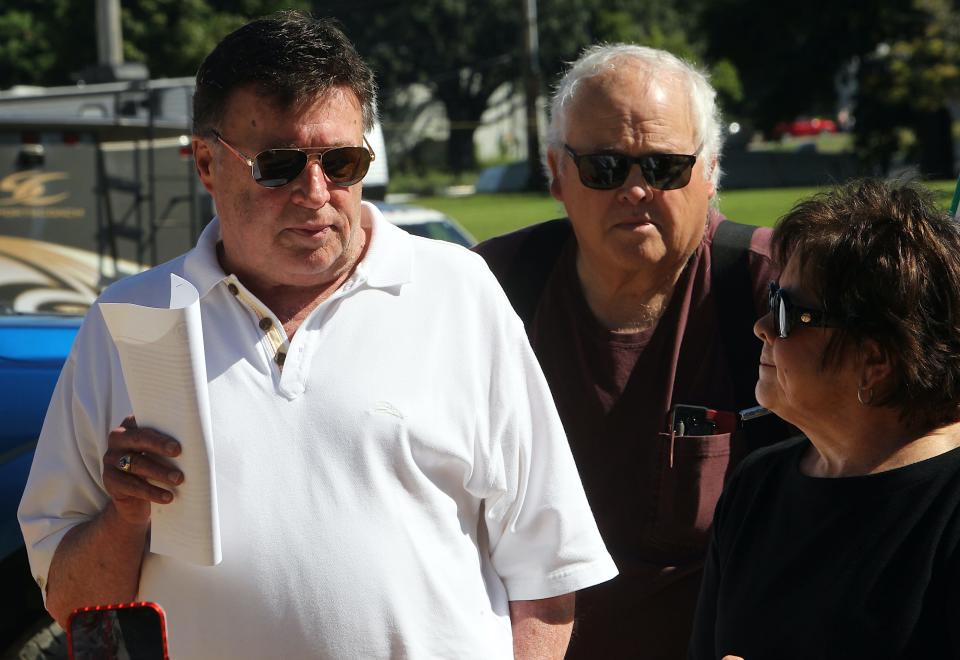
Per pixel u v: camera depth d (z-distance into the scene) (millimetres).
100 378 4059
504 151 115750
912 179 3992
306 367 3939
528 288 5734
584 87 5410
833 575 3553
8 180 14898
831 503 3641
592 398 5414
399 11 98000
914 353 3506
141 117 16172
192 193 15578
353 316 4031
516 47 100875
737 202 52281
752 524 3979
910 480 3508
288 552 3809
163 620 3135
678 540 5195
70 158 15141
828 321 3617
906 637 3352
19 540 5926
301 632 3795
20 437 6371
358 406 3895
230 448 3869
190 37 57688
